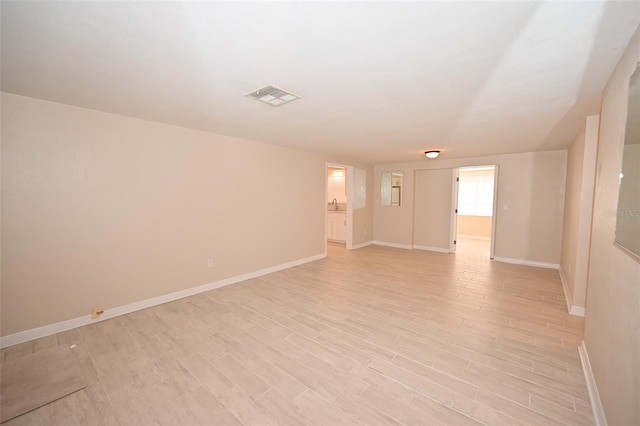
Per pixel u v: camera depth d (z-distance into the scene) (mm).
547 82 2062
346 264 5406
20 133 2445
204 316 3051
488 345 2471
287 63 1794
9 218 2424
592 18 1305
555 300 3533
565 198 4871
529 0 1191
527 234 5410
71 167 2717
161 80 2068
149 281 3297
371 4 1222
